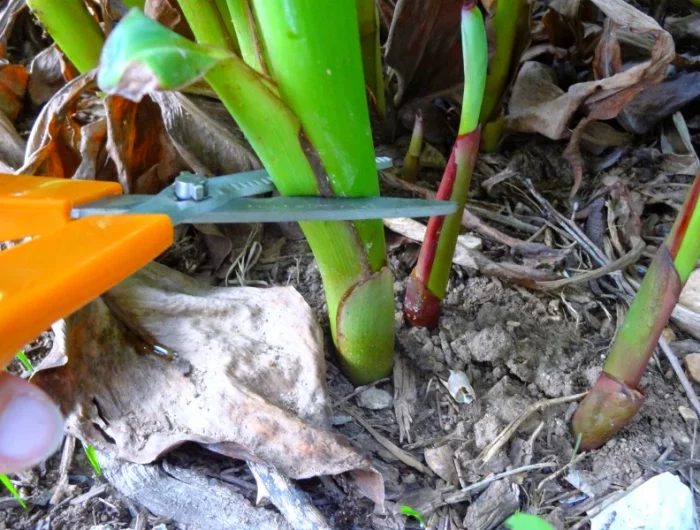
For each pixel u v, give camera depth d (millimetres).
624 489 222
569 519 215
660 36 267
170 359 215
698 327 276
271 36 154
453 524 212
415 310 255
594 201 334
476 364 258
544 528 173
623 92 295
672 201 335
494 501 213
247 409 202
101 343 212
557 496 222
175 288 243
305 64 155
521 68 375
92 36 254
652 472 226
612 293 297
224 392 206
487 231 301
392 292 222
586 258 316
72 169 277
